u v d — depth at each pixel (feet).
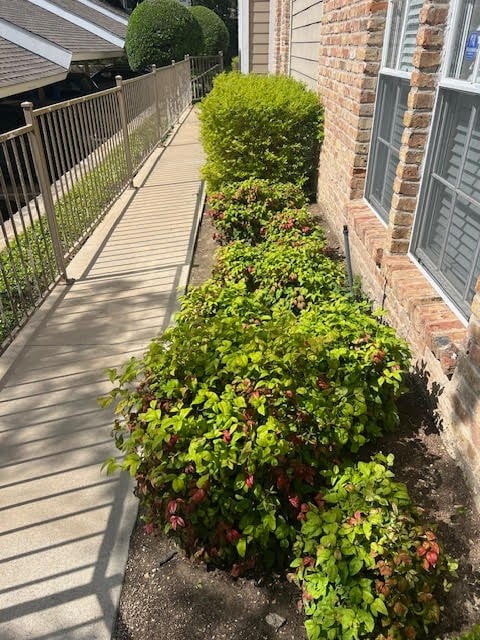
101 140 20.45
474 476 7.79
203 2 112.06
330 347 8.81
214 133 20.48
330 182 18.61
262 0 42.09
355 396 8.11
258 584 6.89
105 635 6.32
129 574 7.02
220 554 6.84
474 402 7.74
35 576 6.97
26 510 7.92
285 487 6.98
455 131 9.47
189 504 6.45
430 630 6.24
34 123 13.37
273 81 22.61
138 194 24.44
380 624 6.06
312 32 22.70
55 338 12.52
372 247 12.37
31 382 10.91
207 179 21.84
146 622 6.46
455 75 9.31
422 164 10.49
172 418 6.67
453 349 8.56
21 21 51.19
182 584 6.88
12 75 34.14
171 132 41.34
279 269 12.05
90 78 66.95
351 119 15.15
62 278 15.37
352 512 6.53
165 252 17.49
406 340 10.29
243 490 6.71
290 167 20.77
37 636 6.30
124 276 15.76
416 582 6.11
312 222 15.93
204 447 6.57
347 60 15.55
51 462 8.81
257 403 7.00
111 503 8.02
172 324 13.02
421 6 10.91
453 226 9.58
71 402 10.27
